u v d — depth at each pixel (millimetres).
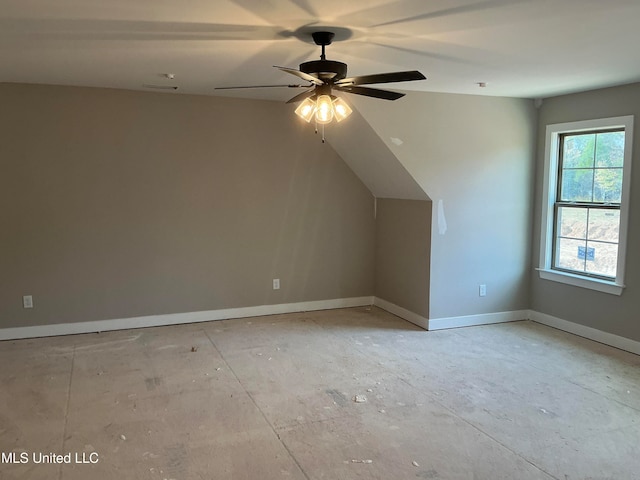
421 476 2627
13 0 2387
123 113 4898
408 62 3639
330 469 2688
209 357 4340
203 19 2664
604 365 4195
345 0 2383
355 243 6035
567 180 5168
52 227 4793
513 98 5230
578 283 4969
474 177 5156
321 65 2891
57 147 4730
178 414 3295
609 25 2758
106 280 5020
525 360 4309
